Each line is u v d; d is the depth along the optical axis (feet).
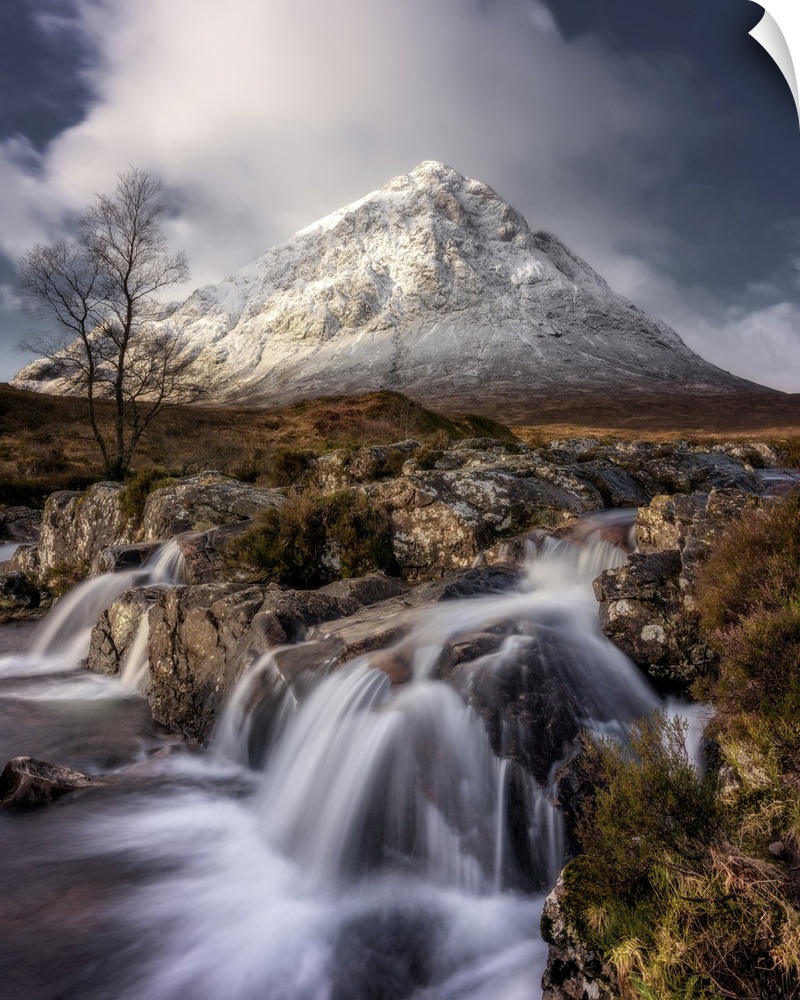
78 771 24.30
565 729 18.52
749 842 11.20
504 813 17.31
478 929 15.79
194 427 182.39
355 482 53.83
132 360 94.02
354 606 29.37
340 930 16.01
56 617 43.70
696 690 16.49
